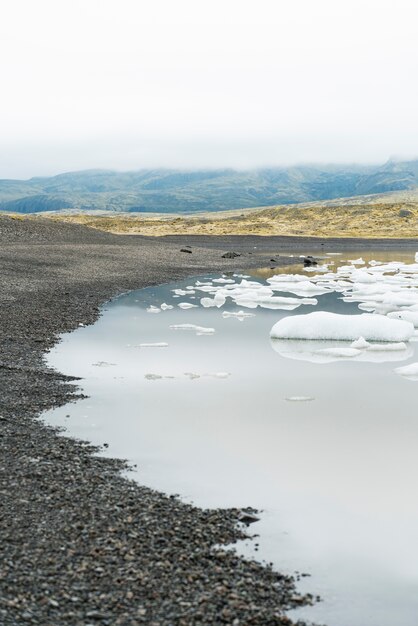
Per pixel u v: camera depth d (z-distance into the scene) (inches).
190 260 2775.6
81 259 2428.6
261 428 628.1
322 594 349.7
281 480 501.4
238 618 321.7
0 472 486.0
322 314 1147.3
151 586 343.3
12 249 2603.3
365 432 621.0
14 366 844.6
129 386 776.3
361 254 3560.5
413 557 389.7
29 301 1401.3
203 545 392.8
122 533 398.3
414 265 2758.4
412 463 541.6
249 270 2527.1
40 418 636.7
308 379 831.7
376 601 345.1
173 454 550.6
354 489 487.2
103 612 319.0
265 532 415.8
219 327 1232.8
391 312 1375.5
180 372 858.8
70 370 845.2
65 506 431.8
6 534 387.2
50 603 322.3
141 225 6619.1
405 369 869.8
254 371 871.7
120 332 1143.0
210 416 663.8
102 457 535.8
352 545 402.9
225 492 475.8
